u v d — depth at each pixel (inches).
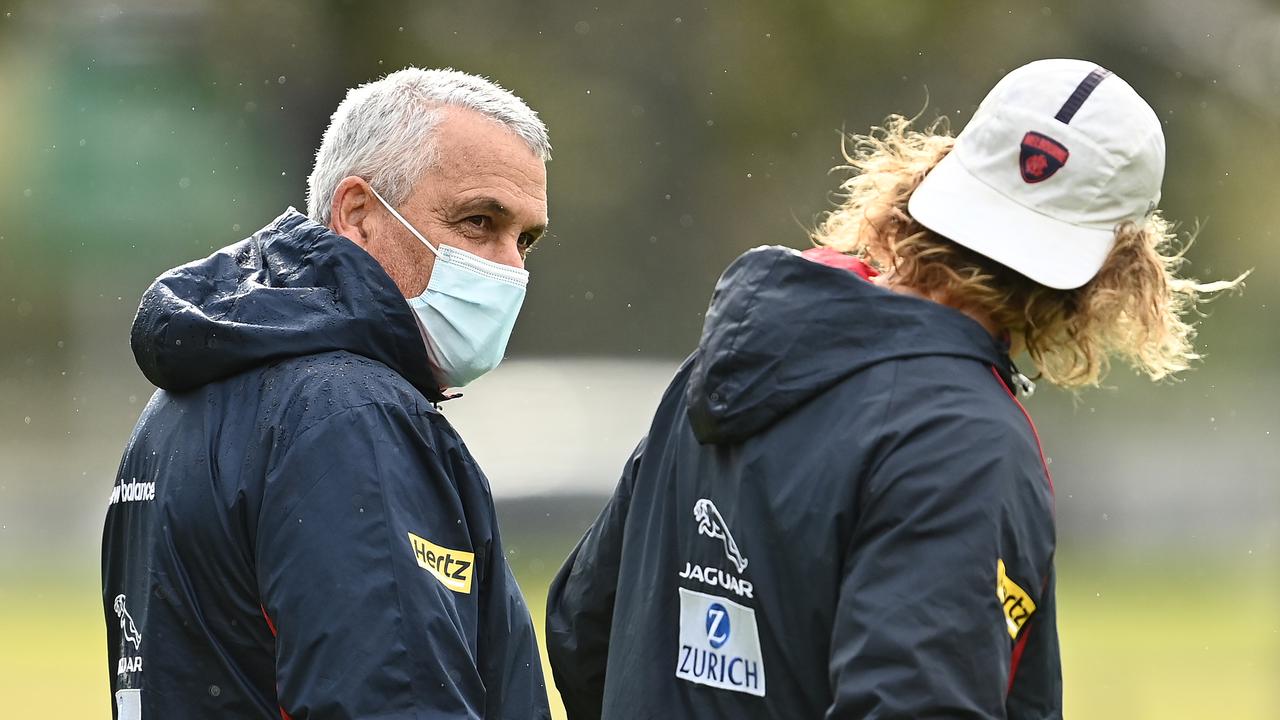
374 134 474.3
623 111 4092.0
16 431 3617.1
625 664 420.2
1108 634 1851.6
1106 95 391.9
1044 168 388.5
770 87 4052.7
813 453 375.9
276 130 3897.6
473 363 479.8
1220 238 3801.7
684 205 4104.3
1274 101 3791.8
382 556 405.7
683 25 4087.1
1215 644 1759.4
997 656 353.4
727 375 385.4
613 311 4089.6
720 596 395.2
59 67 3006.9
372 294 441.1
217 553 419.5
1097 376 402.0
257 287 439.2
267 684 422.6
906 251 396.8
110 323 3134.8
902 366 373.1
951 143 414.9
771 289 384.8
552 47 4084.6
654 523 426.3
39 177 4089.6
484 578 442.0
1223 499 2883.9
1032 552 363.6
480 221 479.8
